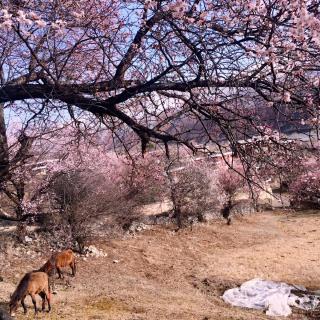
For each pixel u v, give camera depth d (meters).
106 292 10.39
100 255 13.45
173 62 4.62
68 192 13.12
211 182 18.42
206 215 18.95
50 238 13.32
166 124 5.20
